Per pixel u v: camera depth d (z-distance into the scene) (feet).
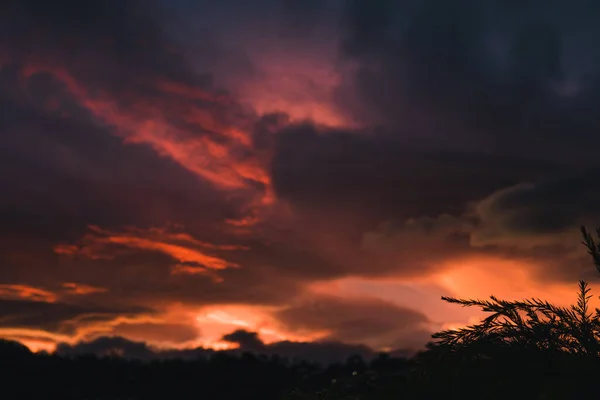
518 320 8.39
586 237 8.50
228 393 34.01
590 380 7.61
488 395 8.10
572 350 8.06
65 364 39.32
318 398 9.92
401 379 8.93
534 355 8.06
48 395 35.96
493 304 8.59
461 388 8.20
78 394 35.91
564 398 7.59
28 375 37.55
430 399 8.34
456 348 8.30
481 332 8.36
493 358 8.16
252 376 34.99
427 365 8.38
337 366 29.07
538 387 7.95
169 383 36.60
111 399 35.14
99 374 37.65
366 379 9.54
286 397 10.58
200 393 35.12
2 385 35.40
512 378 8.04
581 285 8.47
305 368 34.76
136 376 38.50
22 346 40.57
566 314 8.30
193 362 39.14
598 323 8.10
